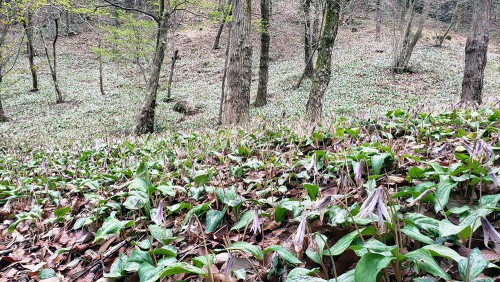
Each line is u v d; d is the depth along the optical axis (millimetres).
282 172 4223
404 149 4258
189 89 25125
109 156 7574
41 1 14516
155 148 7672
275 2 28453
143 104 14445
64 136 15148
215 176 4488
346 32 37750
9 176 6766
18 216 4184
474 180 2533
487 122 4910
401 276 1857
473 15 9406
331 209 2506
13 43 19141
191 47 36125
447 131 4742
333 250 1936
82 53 37562
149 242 2711
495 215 2293
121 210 3980
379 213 1638
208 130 8992
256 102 19297
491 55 29141
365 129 5336
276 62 30609
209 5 16344
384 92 19359
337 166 3588
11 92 26500
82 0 14430
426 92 19016
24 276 3133
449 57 27406
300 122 6871
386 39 33312
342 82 21828
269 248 1993
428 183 2588
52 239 3809
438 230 2057
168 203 3924
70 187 5602
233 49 11523
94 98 24438
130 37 19344
